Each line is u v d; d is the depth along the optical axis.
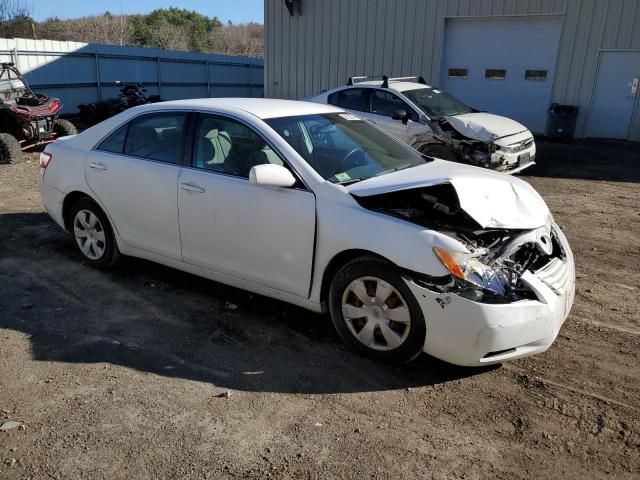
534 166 11.27
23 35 29.86
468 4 15.96
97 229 5.12
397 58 17.28
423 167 4.34
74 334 4.01
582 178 10.11
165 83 23.50
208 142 4.32
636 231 6.80
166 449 2.83
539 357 3.77
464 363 3.30
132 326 4.14
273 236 3.88
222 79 26.69
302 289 3.86
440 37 16.58
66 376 3.48
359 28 17.62
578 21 14.73
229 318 4.29
